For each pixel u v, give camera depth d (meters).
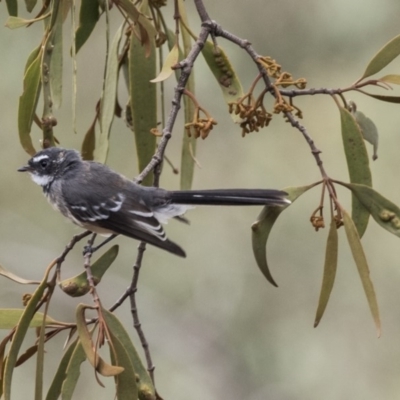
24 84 6.33
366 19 12.37
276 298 13.71
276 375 13.62
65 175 6.82
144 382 5.31
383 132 12.17
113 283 14.07
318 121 12.62
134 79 6.56
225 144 13.17
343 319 13.40
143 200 6.48
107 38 6.33
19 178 13.16
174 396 13.81
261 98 5.91
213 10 12.65
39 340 5.19
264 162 12.98
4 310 5.48
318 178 12.67
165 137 5.80
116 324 5.25
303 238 13.09
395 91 12.32
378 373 13.07
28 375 13.09
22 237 13.69
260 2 12.66
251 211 13.94
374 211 6.01
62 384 5.37
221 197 6.29
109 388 13.31
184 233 13.91
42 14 6.62
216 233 13.92
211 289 13.95
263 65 5.89
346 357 13.30
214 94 12.66
